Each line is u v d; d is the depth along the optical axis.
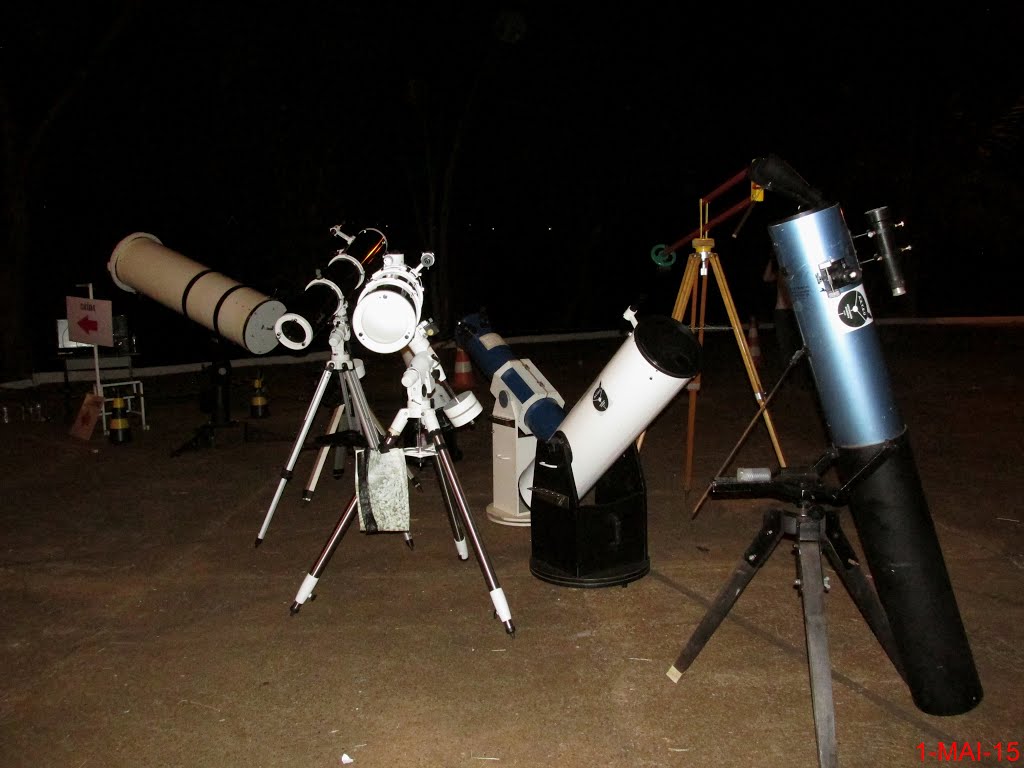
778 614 4.61
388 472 4.41
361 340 4.35
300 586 4.93
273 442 8.77
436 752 3.48
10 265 13.59
